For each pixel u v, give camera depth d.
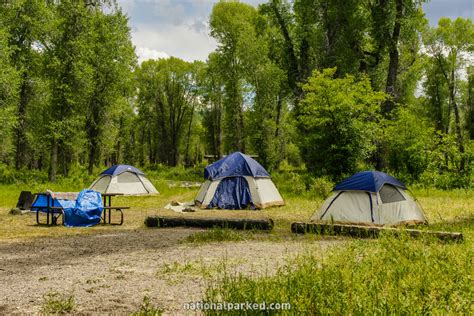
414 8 27.75
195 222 11.68
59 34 28.53
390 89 27.69
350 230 9.77
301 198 19.64
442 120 46.22
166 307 4.74
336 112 21.30
